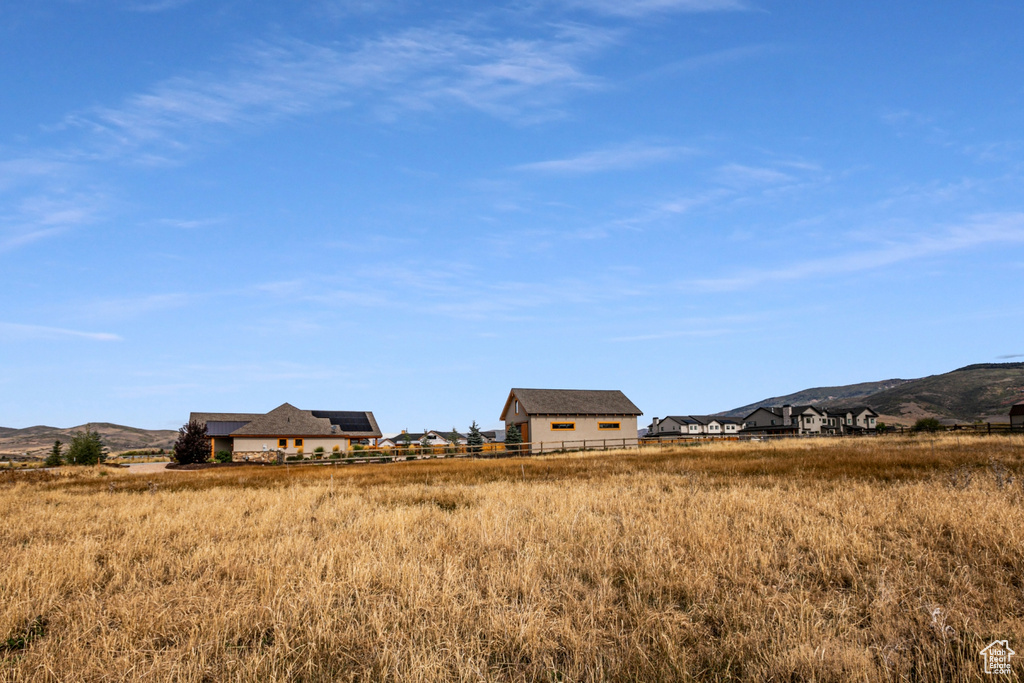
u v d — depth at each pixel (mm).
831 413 116875
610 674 4852
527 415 54844
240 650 5508
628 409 57969
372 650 5363
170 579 8023
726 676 4750
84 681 4828
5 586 7266
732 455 30844
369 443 66375
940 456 22938
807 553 8312
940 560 7637
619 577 7543
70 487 23250
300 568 7844
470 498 15445
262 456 52562
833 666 4668
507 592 6859
